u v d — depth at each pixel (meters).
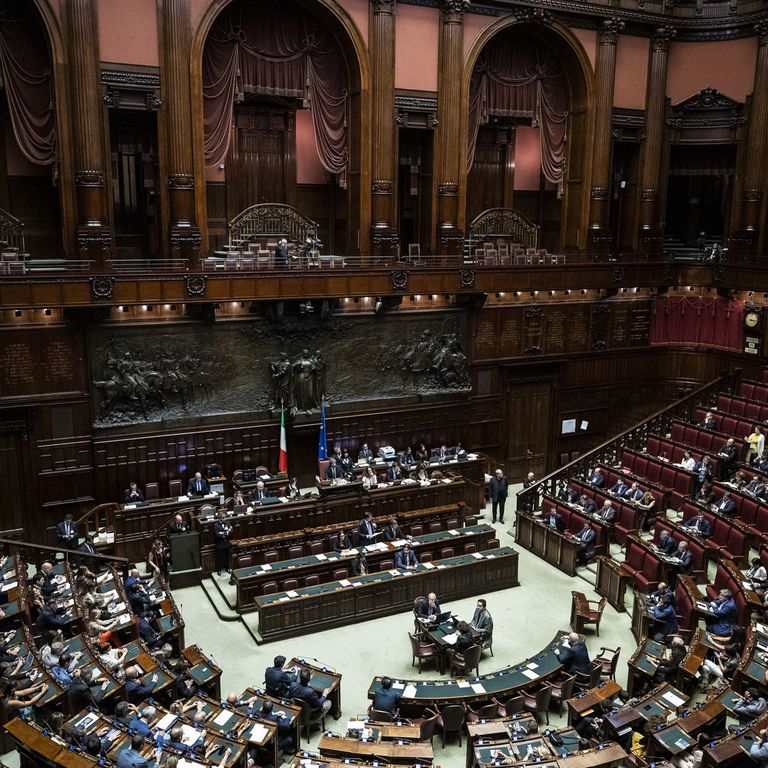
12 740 12.41
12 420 19.16
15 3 18.56
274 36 21.41
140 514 19.48
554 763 11.19
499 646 16.30
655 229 26.91
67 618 14.94
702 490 19.84
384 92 21.91
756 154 25.09
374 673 15.45
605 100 24.95
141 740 10.99
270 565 17.84
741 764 11.13
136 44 19.25
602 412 27.14
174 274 19.31
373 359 23.22
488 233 25.27
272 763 12.16
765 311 24.95
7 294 17.77
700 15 25.45
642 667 14.09
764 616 14.98
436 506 21.95
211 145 21.12
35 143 19.33
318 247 21.73
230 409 21.50
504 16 23.16
